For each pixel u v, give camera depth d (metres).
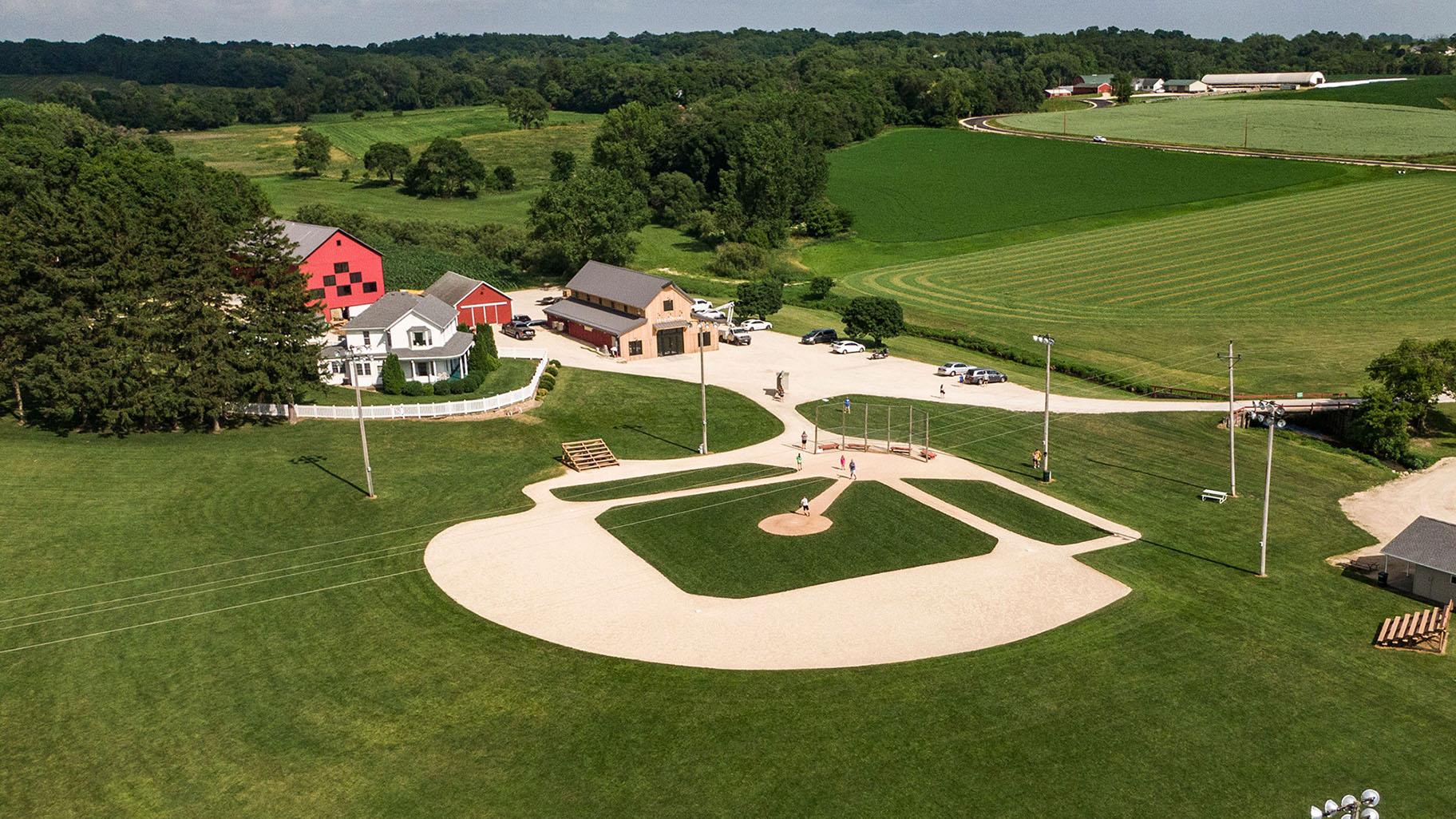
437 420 94.50
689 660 53.78
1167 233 189.88
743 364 119.56
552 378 106.50
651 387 108.31
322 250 125.38
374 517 72.69
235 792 43.28
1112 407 103.38
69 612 58.19
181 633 56.12
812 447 90.38
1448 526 62.69
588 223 161.12
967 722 48.12
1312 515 75.69
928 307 152.62
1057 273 170.00
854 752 45.91
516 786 43.62
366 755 45.69
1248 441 94.12
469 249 179.50
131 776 44.28
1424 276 153.50
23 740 46.69
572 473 82.81
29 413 91.88
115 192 140.38
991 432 94.69
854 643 55.62
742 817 41.69
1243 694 50.56
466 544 68.50
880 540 69.56
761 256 182.25
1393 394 93.19
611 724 48.06
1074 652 54.50
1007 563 66.00
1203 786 43.62
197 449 85.50
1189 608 59.62
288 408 93.38
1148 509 76.00
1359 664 53.47
